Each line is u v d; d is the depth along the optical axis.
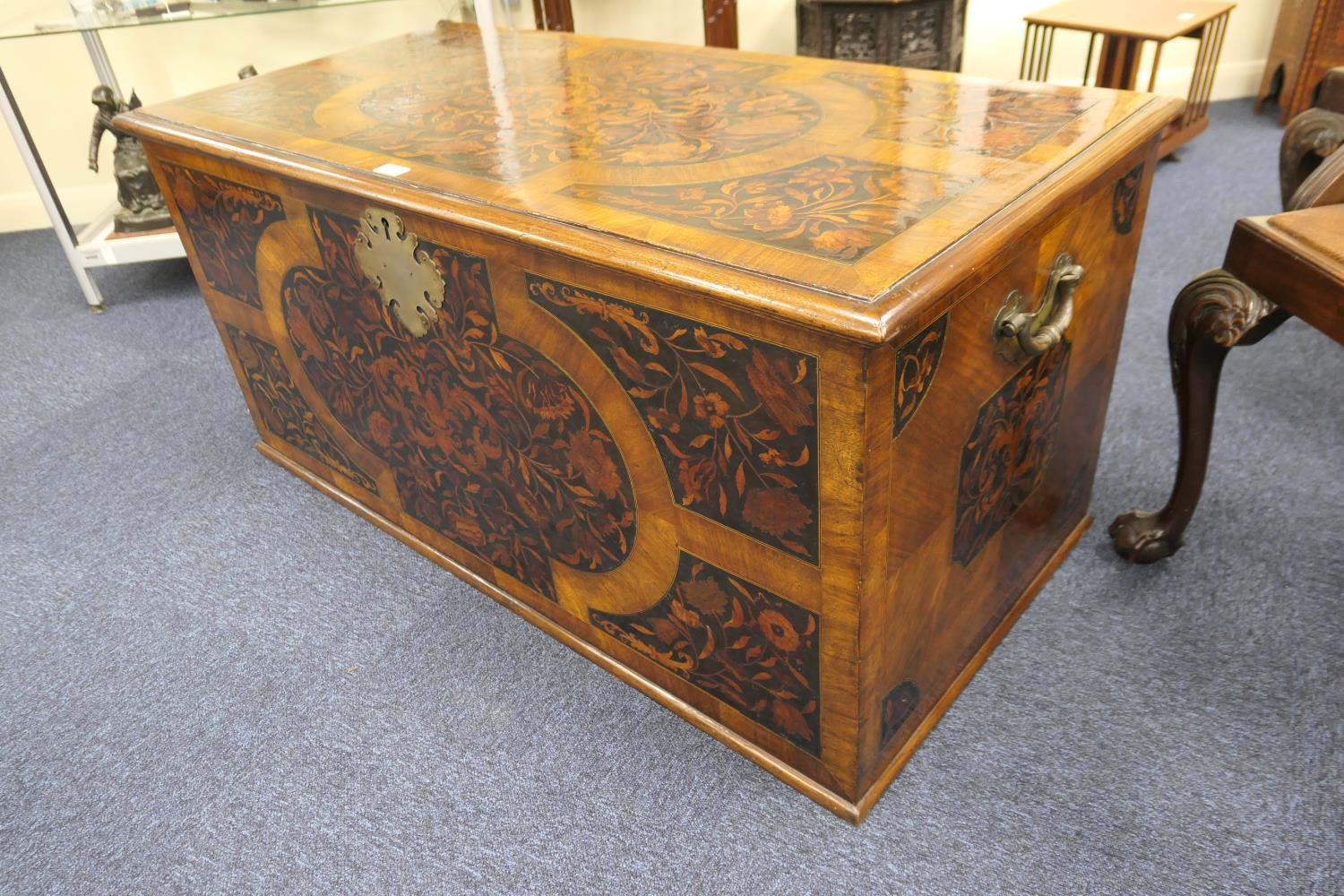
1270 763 1.18
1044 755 1.21
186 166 1.50
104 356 2.32
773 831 1.15
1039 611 1.43
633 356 1.01
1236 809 1.13
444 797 1.22
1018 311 1.04
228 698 1.39
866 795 1.15
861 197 1.00
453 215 1.07
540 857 1.14
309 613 1.53
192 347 2.34
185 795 1.25
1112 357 1.38
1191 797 1.14
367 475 1.65
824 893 1.08
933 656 1.20
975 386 1.02
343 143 1.32
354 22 2.85
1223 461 1.69
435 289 1.19
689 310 0.91
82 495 1.84
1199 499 1.49
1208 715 1.24
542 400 1.16
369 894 1.11
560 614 1.42
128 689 1.41
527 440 1.23
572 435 1.16
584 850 1.14
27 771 1.29
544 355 1.11
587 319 1.03
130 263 2.79
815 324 0.80
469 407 1.29
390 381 1.41
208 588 1.60
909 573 1.05
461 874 1.13
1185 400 1.31
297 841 1.18
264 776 1.27
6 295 2.64
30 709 1.39
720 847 1.14
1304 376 1.90
